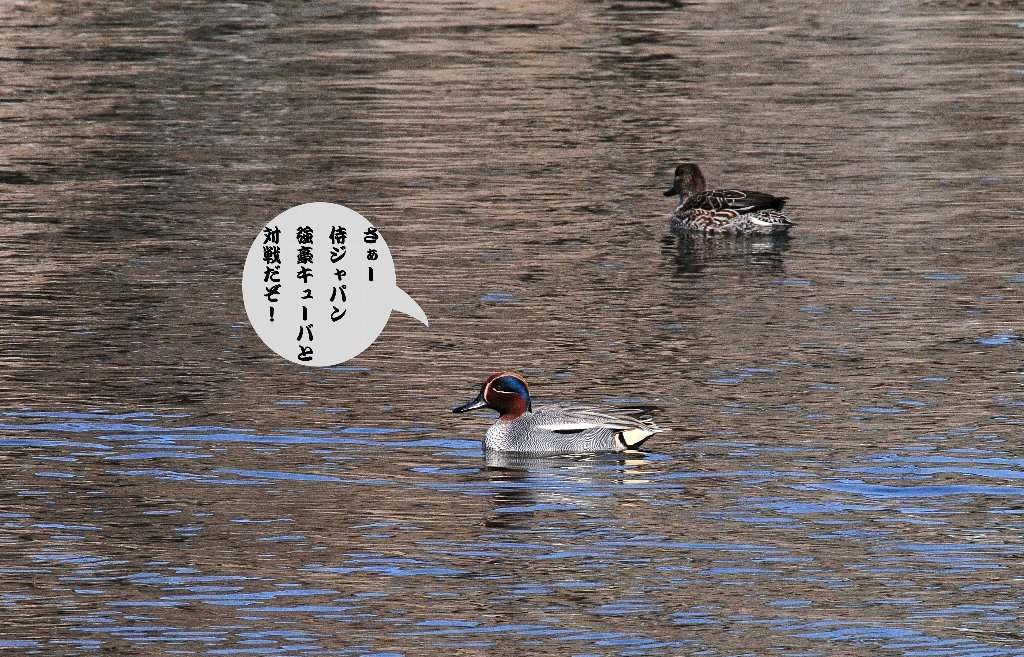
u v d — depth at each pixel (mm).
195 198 26781
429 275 22188
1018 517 13625
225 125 32656
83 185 27734
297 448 15516
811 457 15062
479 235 24453
